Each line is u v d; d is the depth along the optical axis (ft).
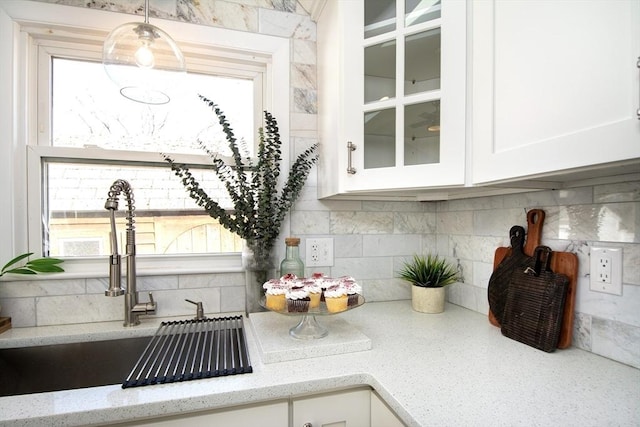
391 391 2.24
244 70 4.49
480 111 2.81
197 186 3.97
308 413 2.47
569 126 2.09
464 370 2.56
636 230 2.54
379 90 3.53
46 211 3.82
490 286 3.73
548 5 2.22
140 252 4.10
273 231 4.06
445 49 3.01
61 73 3.90
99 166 3.98
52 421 2.00
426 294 4.14
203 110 4.36
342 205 4.62
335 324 3.46
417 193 3.83
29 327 3.57
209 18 4.15
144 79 3.51
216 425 2.29
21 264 3.60
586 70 1.99
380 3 3.53
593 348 2.84
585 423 1.90
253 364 2.66
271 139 4.26
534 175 2.40
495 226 3.89
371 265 4.73
